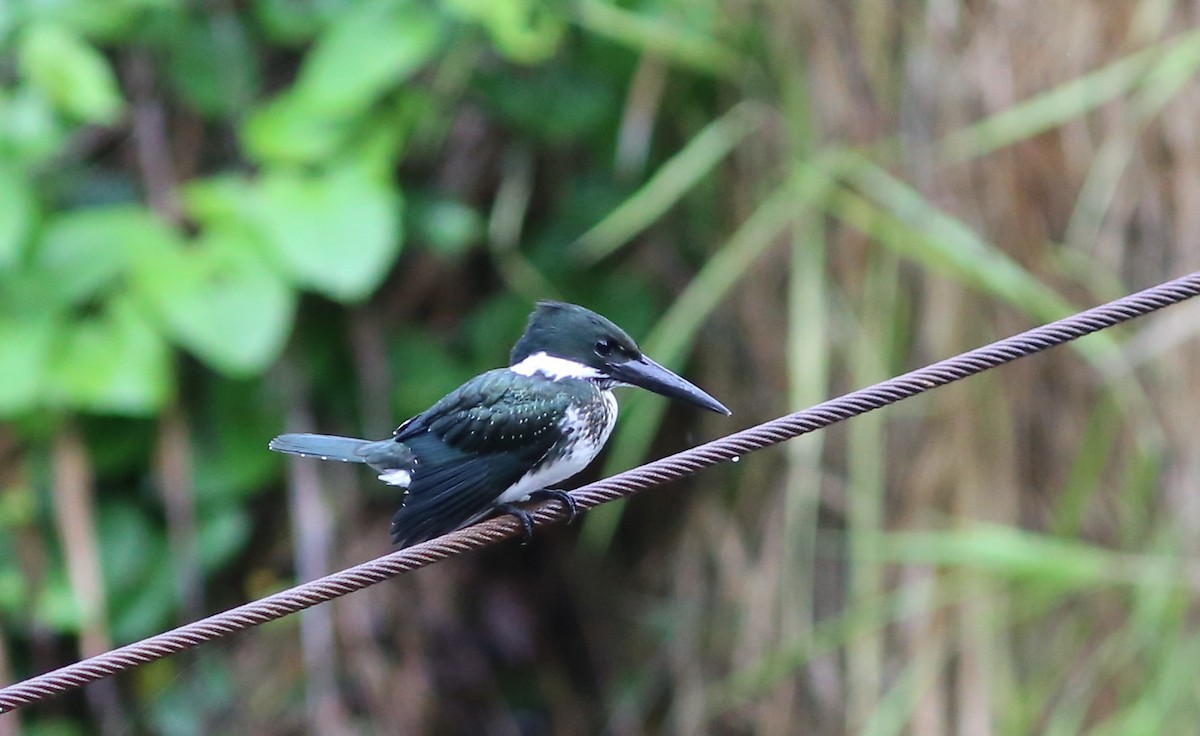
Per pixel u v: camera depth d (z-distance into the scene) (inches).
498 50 483.5
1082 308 461.4
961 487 464.8
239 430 474.6
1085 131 457.7
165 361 430.0
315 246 427.2
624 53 492.7
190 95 486.9
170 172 490.9
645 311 503.8
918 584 471.5
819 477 486.3
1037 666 469.1
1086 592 468.8
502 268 497.0
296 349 480.7
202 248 435.5
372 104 465.1
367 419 486.0
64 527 447.2
